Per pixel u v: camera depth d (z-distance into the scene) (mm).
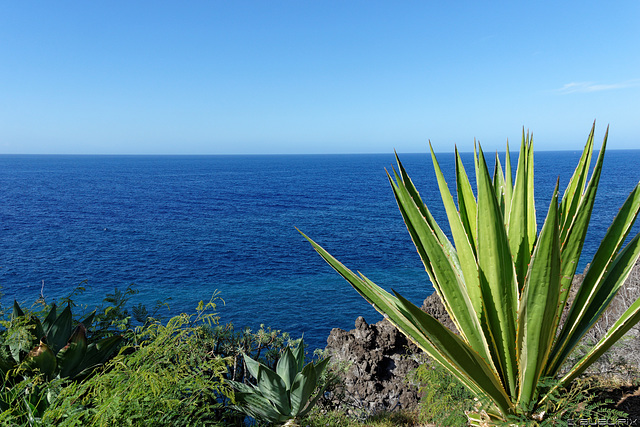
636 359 4031
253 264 51844
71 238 67000
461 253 2418
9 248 58469
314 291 40312
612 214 66000
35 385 2266
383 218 89062
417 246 2574
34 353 2490
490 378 2264
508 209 2807
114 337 2930
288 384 4363
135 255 56062
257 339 5340
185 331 2736
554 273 1908
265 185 172250
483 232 2217
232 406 3492
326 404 5980
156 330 2820
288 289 41094
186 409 2391
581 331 2469
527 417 2365
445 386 3518
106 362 2867
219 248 61344
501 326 2314
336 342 7668
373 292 2678
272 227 79438
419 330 2631
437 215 74562
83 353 2691
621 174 146500
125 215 93750
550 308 2010
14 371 2480
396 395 6828
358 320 7578
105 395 2141
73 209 101250
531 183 2658
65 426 1878
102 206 107750
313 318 32938
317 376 4070
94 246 61375
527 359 2170
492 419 2492
